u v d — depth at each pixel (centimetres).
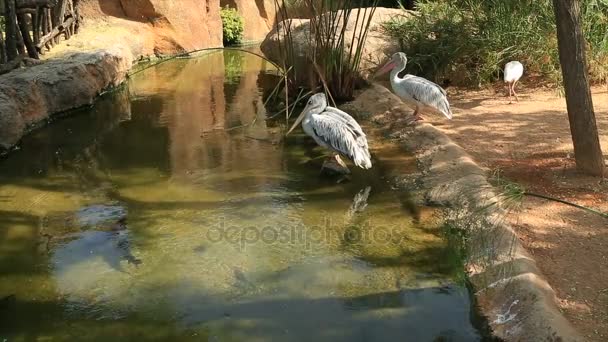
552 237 439
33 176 625
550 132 663
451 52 912
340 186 587
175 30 1277
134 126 793
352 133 606
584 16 871
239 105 895
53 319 386
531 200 495
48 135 754
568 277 388
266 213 531
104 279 432
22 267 450
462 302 397
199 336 367
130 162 661
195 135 752
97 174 629
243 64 1229
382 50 991
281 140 727
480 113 757
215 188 586
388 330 369
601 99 771
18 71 804
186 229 505
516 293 371
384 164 635
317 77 874
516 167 566
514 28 912
